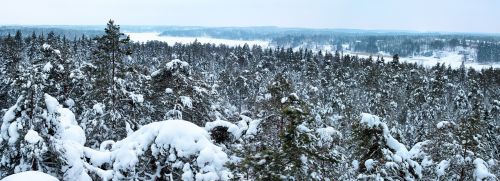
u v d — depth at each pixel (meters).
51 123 14.27
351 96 71.56
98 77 25.02
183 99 24.38
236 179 11.13
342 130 32.75
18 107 14.57
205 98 26.61
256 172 10.63
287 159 10.45
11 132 14.24
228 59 126.94
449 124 18.27
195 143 11.47
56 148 13.26
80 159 13.11
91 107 25.73
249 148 12.53
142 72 30.61
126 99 24.84
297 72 118.56
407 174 13.66
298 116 10.53
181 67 25.33
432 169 17.53
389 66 87.94
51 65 23.34
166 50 144.25
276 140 14.50
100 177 12.52
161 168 11.92
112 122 23.92
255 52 164.50
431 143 18.28
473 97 78.94
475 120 17.45
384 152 13.79
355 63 108.00
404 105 63.22
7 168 14.58
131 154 11.63
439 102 66.69
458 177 17.25
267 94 20.55
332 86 74.31
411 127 54.88
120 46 25.41
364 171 14.85
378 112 49.53
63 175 13.06
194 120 26.47
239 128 15.82
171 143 11.38
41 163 13.78
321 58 162.75
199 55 142.38
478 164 16.78
